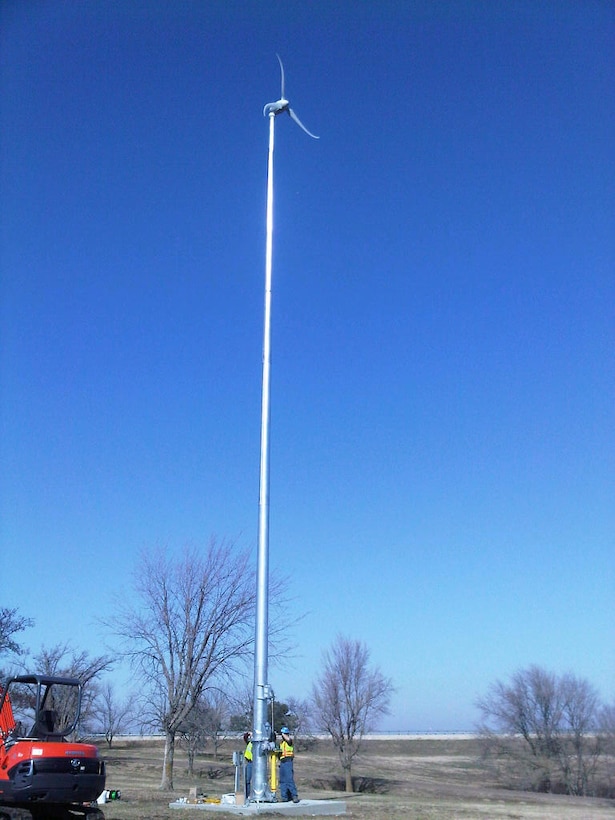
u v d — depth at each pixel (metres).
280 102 25.92
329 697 47.09
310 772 52.50
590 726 44.84
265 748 20.67
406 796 32.62
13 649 41.31
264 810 19.58
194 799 22.38
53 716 16.08
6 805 15.41
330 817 19.72
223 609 33.94
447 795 36.03
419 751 71.75
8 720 15.91
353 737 48.19
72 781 15.15
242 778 24.17
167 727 32.50
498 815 21.42
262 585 21.50
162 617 34.19
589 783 43.47
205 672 33.38
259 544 21.86
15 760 15.04
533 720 46.06
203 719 44.78
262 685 21.03
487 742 46.97
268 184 25.17
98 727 62.19
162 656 33.41
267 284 24.03
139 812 19.56
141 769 47.34
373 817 19.72
